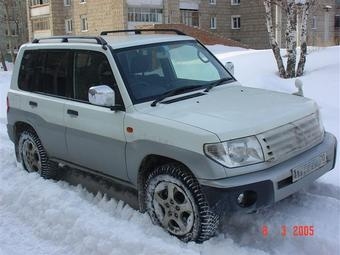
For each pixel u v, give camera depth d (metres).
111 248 4.34
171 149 4.21
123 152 4.77
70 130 5.45
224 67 5.83
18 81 6.51
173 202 4.35
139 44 5.24
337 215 4.71
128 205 5.14
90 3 47.81
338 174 5.70
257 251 4.11
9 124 6.64
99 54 5.14
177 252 4.04
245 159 3.98
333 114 8.83
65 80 5.60
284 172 4.05
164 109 4.59
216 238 4.34
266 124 4.15
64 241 4.70
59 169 6.47
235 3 52.50
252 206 3.98
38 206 5.38
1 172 6.66
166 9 45.59
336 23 50.69
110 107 4.75
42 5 54.38
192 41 5.86
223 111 4.42
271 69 14.13
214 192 3.93
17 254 4.53
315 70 13.32
